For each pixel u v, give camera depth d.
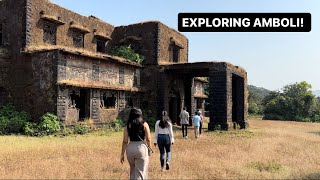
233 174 8.23
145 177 6.05
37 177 7.43
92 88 22.69
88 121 22.23
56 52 20.25
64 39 26.19
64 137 18.59
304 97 70.56
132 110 6.32
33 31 22.72
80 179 7.29
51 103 20.17
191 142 16.05
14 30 22.27
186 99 33.22
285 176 7.98
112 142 15.76
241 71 30.67
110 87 24.33
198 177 7.80
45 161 9.71
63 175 7.57
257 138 18.75
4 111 20.94
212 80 26.16
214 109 25.86
